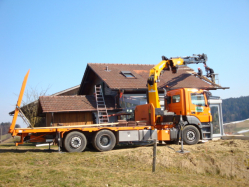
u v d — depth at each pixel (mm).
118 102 21141
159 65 15773
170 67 16922
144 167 10422
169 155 11531
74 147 12727
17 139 23812
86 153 12367
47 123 21219
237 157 11461
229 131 21719
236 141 14398
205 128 14992
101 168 10078
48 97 20375
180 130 13375
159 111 14062
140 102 18484
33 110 25000
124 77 21562
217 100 21172
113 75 21719
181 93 14617
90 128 12938
